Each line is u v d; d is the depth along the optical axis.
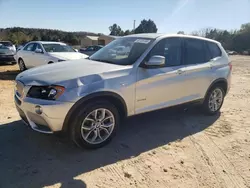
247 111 6.17
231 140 4.36
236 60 27.72
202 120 5.29
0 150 3.57
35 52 10.49
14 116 4.92
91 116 3.55
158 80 4.16
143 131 4.54
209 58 5.28
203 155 3.78
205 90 5.15
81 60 4.45
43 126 3.41
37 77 3.53
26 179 2.95
